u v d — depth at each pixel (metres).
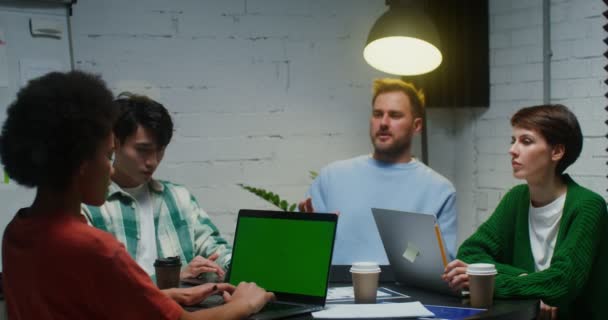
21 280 1.21
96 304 1.17
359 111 3.35
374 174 2.61
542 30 3.24
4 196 2.48
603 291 2.04
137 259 2.15
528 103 3.31
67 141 1.17
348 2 3.31
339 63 3.31
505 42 3.40
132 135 2.08
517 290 1.80
